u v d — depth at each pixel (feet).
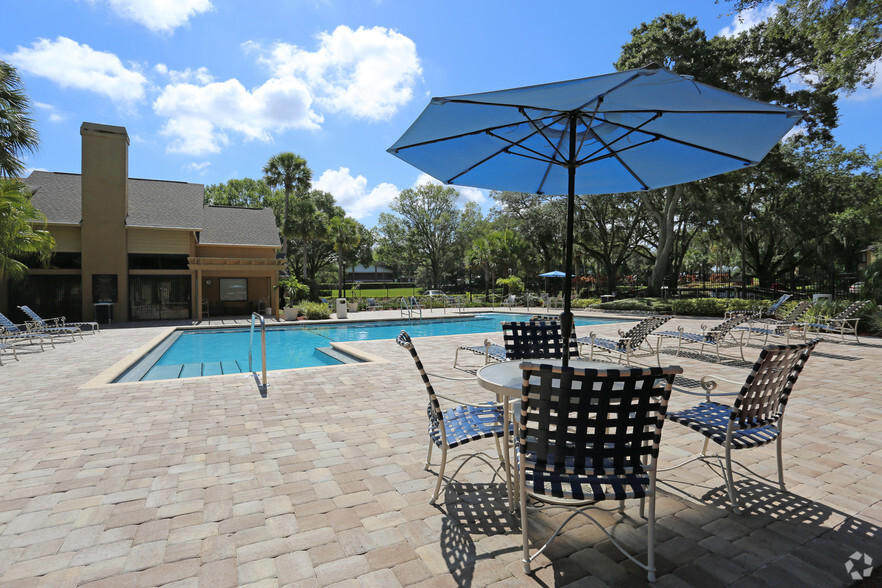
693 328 43.52
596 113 9.34
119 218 57.16
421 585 6.31
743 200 74.59
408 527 7.88
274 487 9.43
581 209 97.66
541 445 6.52
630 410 6.24
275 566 6.76
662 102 7.79
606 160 11.80
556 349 13.58
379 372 21.68
